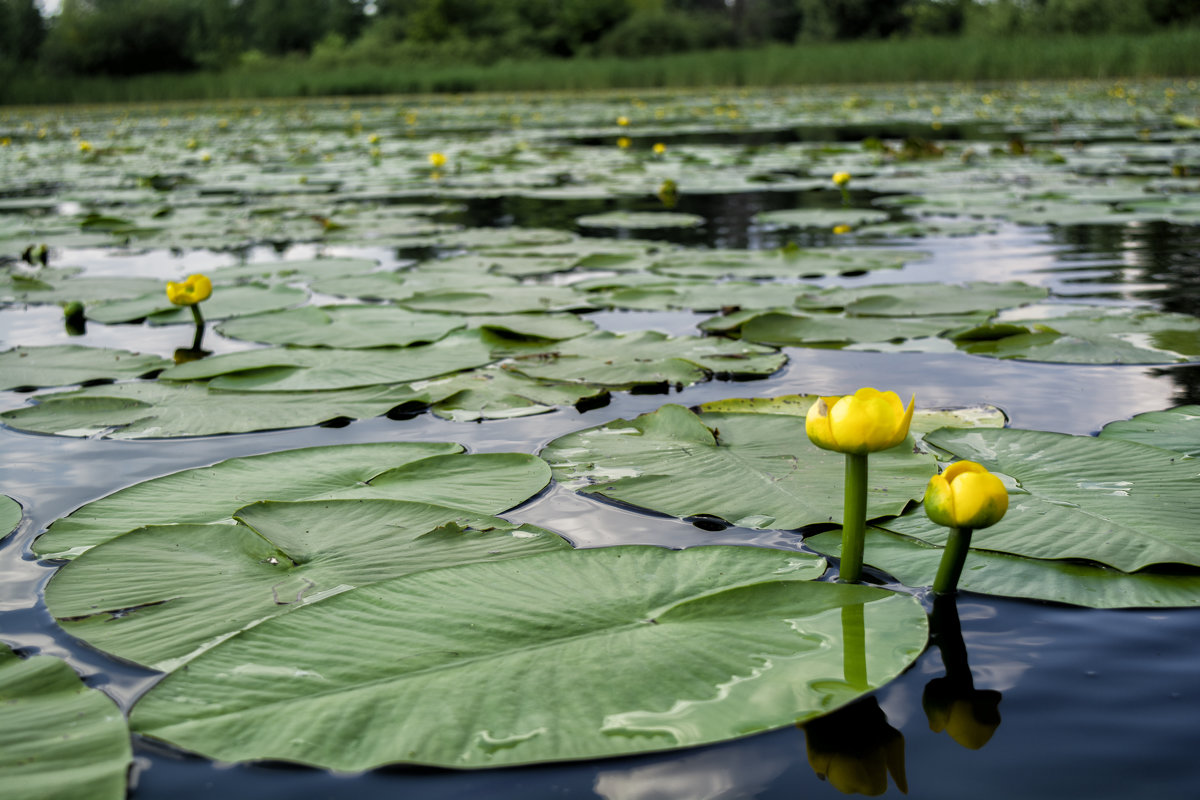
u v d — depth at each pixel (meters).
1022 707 0.91
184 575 1.15
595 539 1.29
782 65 23.22
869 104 15.63
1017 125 11.09
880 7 31.89
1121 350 2.15
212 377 2.09
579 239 4.23
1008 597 1.10
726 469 1.48
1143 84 18.70
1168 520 1.25
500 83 25.27
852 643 0.96
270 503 1.34
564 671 0.92
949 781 0.81
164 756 0.83
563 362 2.18
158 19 29.73
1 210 5.80
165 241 4.39
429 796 0.79
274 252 4.09
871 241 4.02
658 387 2.04
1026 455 1.50
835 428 1.06
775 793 0.79
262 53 39.38
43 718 0.85
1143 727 0.87
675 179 6.73
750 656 0.94
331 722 0.84
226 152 10.54
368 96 25.78
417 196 6.32
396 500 1.35
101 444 1.71
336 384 2.02
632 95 23.27
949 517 1.04
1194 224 4.21
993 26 25.16
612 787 0.80
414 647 0.96
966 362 2.15
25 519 1.38
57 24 32.81
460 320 2.60
